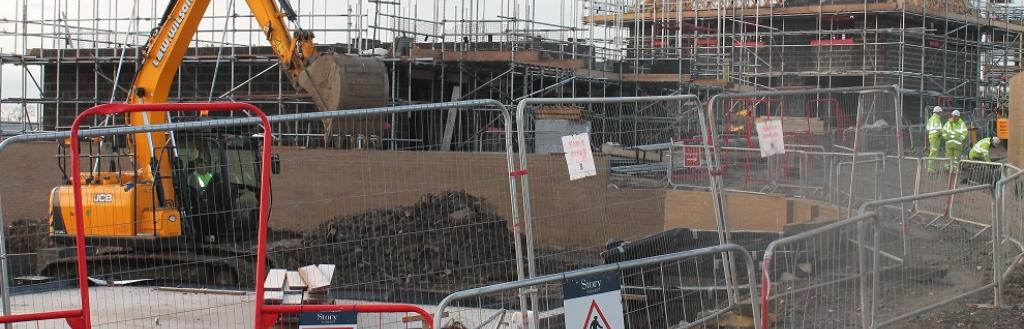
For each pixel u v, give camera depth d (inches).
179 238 585.9
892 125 796.6
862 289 385.4
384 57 1010.7
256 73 1090.1
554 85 1077.8
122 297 529.0
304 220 701.9
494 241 600.4
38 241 642.8
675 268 441.4
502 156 677.9
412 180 666.8
